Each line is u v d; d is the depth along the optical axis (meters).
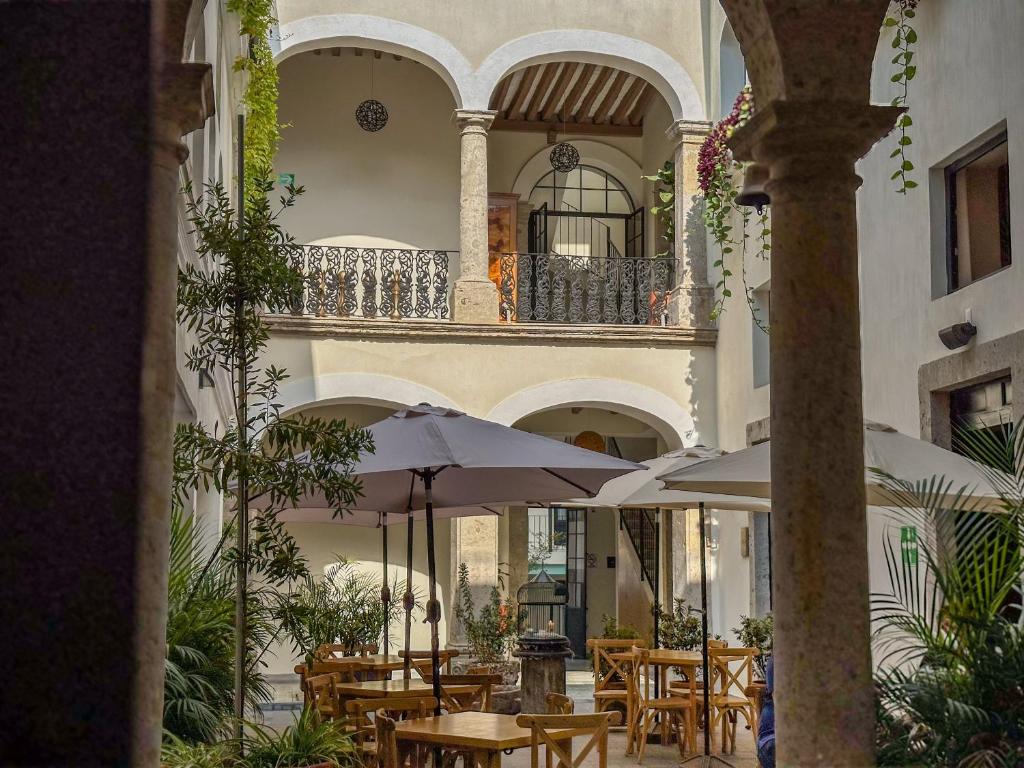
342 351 15.44
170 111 4.10
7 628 3.00
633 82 18.19
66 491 3.04
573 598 19.30
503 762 10.73
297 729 6.11
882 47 11.07
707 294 16.19
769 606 14.55
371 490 9.05
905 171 10.30
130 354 3.09
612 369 15.98
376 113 18.05
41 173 3.10
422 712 7.32
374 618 13.35
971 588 5.42
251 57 13.02
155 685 3.73
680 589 15.86
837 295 4.83
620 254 19.50
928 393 10.15
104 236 3.10
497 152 19.11
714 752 11.27
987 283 9.32
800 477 4.75
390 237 17.84
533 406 15.73
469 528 15.56
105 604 3.03
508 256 17.23
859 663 4.64
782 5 4.79
